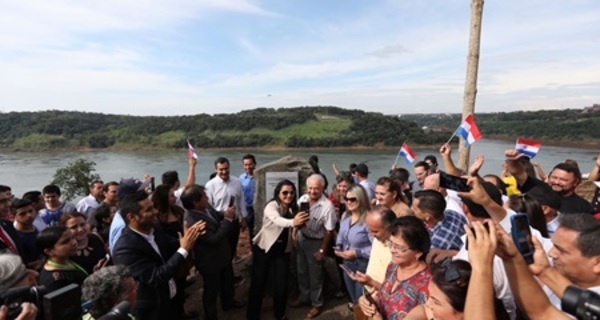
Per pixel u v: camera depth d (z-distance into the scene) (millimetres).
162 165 46094
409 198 5742
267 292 4918
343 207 5840
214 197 5605
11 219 4816
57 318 1798
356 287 3906
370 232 3119
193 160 5793
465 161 6039
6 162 50344
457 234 2945
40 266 3814
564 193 4059
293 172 5500
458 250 2762
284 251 4184
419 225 2342
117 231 3668
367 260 3715
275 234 4070
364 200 3809
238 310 4582
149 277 3039
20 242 4090
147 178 5402
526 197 2918
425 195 3102
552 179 4145
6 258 2119
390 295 2402
